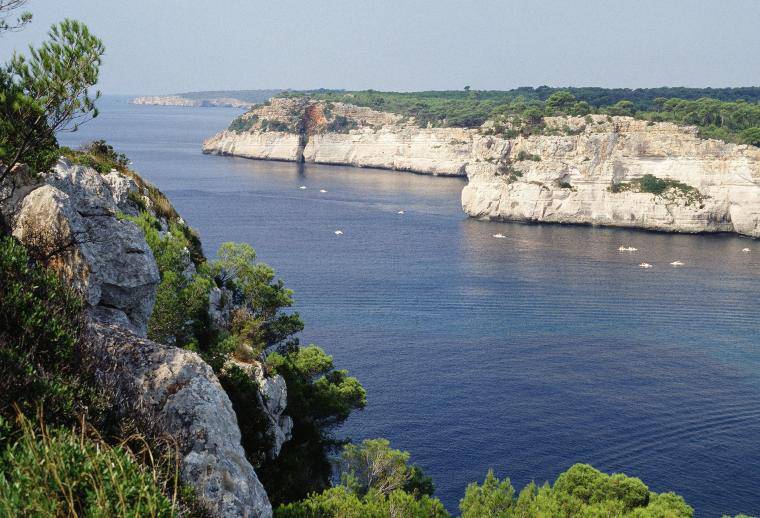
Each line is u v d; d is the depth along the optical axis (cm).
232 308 4641
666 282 12788
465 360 8512
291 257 14225
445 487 5709
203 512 1537
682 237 18012
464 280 12594
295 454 3747
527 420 6919
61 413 1459
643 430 6769
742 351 9081
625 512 4156
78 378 1581
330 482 4078
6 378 1434
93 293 2272
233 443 1744
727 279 13100
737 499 5681
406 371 8081
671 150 19088
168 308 3281
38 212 2223
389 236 16925
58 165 3194
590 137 19375
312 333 9319
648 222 18875
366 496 3162
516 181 19950
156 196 4891
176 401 1725
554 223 19662
